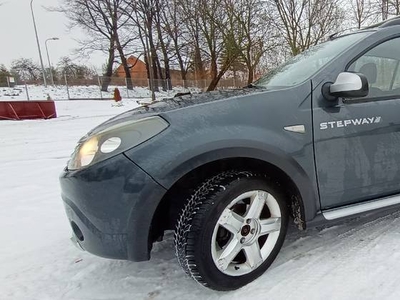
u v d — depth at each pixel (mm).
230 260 2121
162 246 2826
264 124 2125
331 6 18922
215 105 2129
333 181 2324
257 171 2217
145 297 2209
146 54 30344
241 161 2146
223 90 2717
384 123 2406
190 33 28641
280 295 2098
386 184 2518
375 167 2432
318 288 2133
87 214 2006
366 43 2465
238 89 2699
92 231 2023
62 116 15633
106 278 2455
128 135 2004
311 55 2852
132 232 1953
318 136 2240
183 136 1976
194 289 2252
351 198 2430
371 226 2869
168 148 1944
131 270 2523
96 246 2045
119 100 25016
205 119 2049
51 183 4855
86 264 2660
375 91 2447
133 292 2271
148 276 2436
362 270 2273
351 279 2191
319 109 2258
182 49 32406
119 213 1942
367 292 2057
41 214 3705
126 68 34375
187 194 2102
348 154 2332
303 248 2609
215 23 23922
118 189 1925
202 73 33188
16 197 4285
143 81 33062
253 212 2182
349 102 2328
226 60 25078
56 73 36594
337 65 2363
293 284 2189
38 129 10727
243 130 2061
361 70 2418
